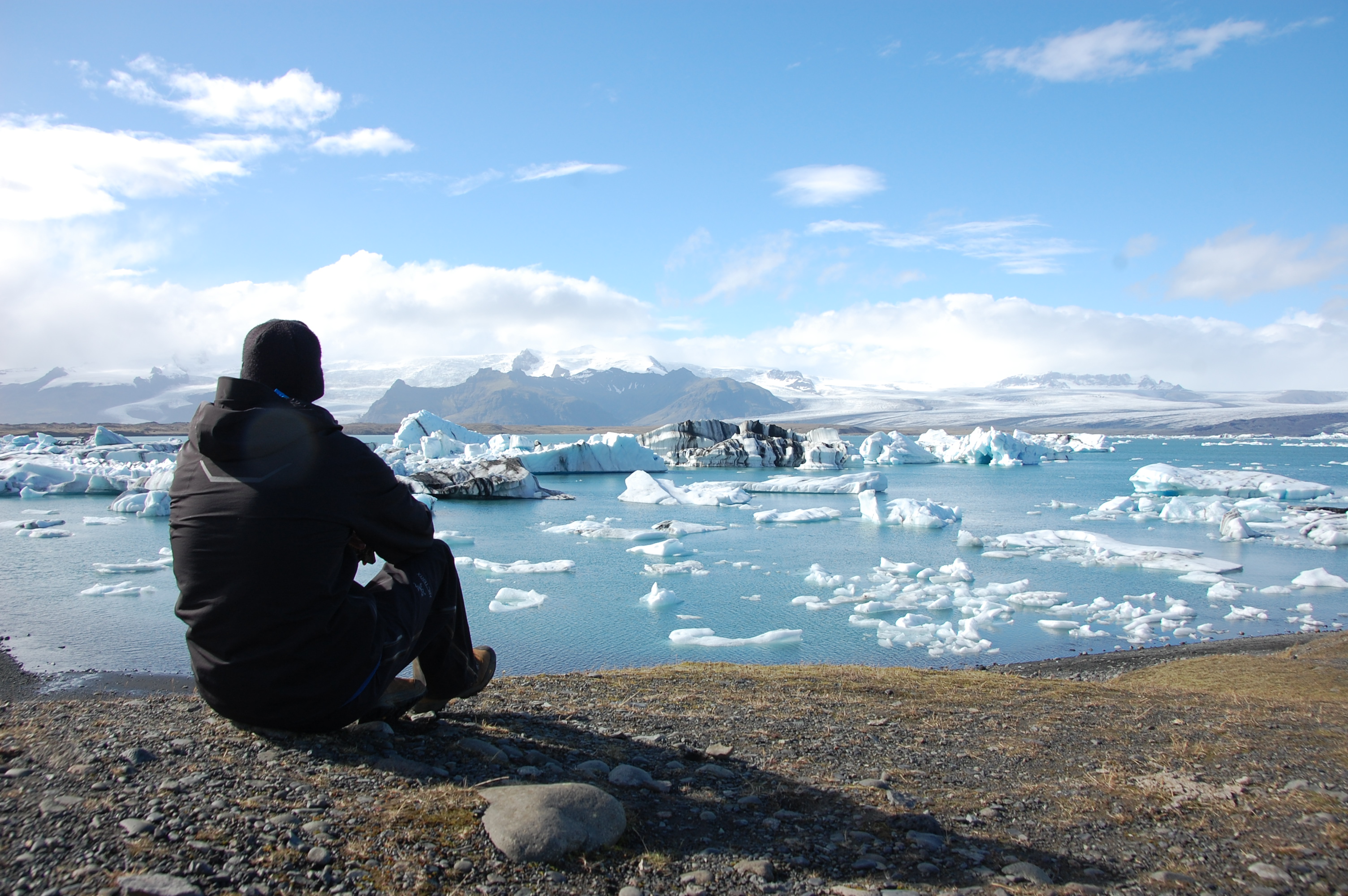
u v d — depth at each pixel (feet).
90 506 208.85
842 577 117.19
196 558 14.12
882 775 20.36
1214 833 16.24
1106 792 19.34
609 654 75.61
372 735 17.31
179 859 11.00
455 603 18.16
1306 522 176.35
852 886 13.01
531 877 11.98
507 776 16.20
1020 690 39.88
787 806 17.19
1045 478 353.10
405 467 281.54
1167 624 91.61
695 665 47.42
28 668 66.08
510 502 236.22
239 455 13.92
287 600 14.06
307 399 15.20
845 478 283.59
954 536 165.48
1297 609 99.45
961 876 13.74
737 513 208.74
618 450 366.63
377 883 11.21
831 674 44.73
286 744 16.20
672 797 16.83
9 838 11.15
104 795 12.97
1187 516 191.52
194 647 14.67
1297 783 20.03
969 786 19.81
